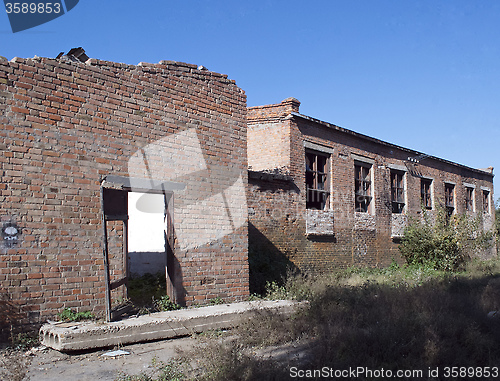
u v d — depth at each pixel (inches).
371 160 665.0
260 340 255.0
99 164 283.1
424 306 293.4
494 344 229.5
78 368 208.4
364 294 353.4
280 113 528.7
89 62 286.4
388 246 677.3
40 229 254.7
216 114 360.2
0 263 239.1
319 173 570.6
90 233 275.4
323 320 285.7
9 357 214.8
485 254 895.7
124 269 295.4
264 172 486.3
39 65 261.4
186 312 295.3
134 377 191.2
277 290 396.2
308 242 530.6
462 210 930.7
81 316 263.4
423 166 803.4
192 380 186.1
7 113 247.4
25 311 245.8
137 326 254.1
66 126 270.2
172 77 331.3
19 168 249.6
